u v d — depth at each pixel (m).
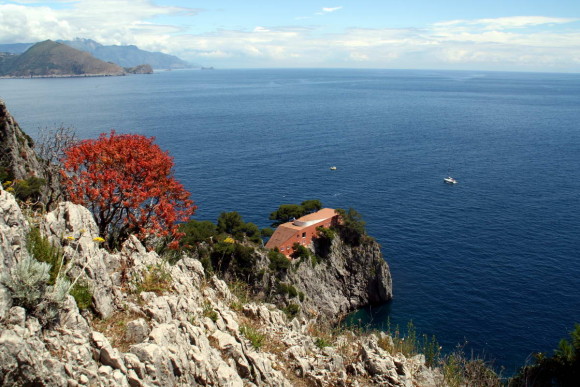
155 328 15.80
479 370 27.28
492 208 127.50
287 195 134.50
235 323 21.48
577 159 186.38
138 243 22.83
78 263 16.78
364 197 135.88
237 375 17.34
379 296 89.12
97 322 16.17
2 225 14.44
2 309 12.17
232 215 84.69
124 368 13.55
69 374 12.43
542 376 33.19
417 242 106.00
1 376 11.03
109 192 33.62
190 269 26.66
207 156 177.75
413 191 142.38
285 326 25.22
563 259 96.94
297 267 84.12
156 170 37.06
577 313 78.25
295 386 19.98
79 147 36.22
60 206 19.58
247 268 74.56
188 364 15.83
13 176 51.88
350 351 24.84
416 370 24.84
